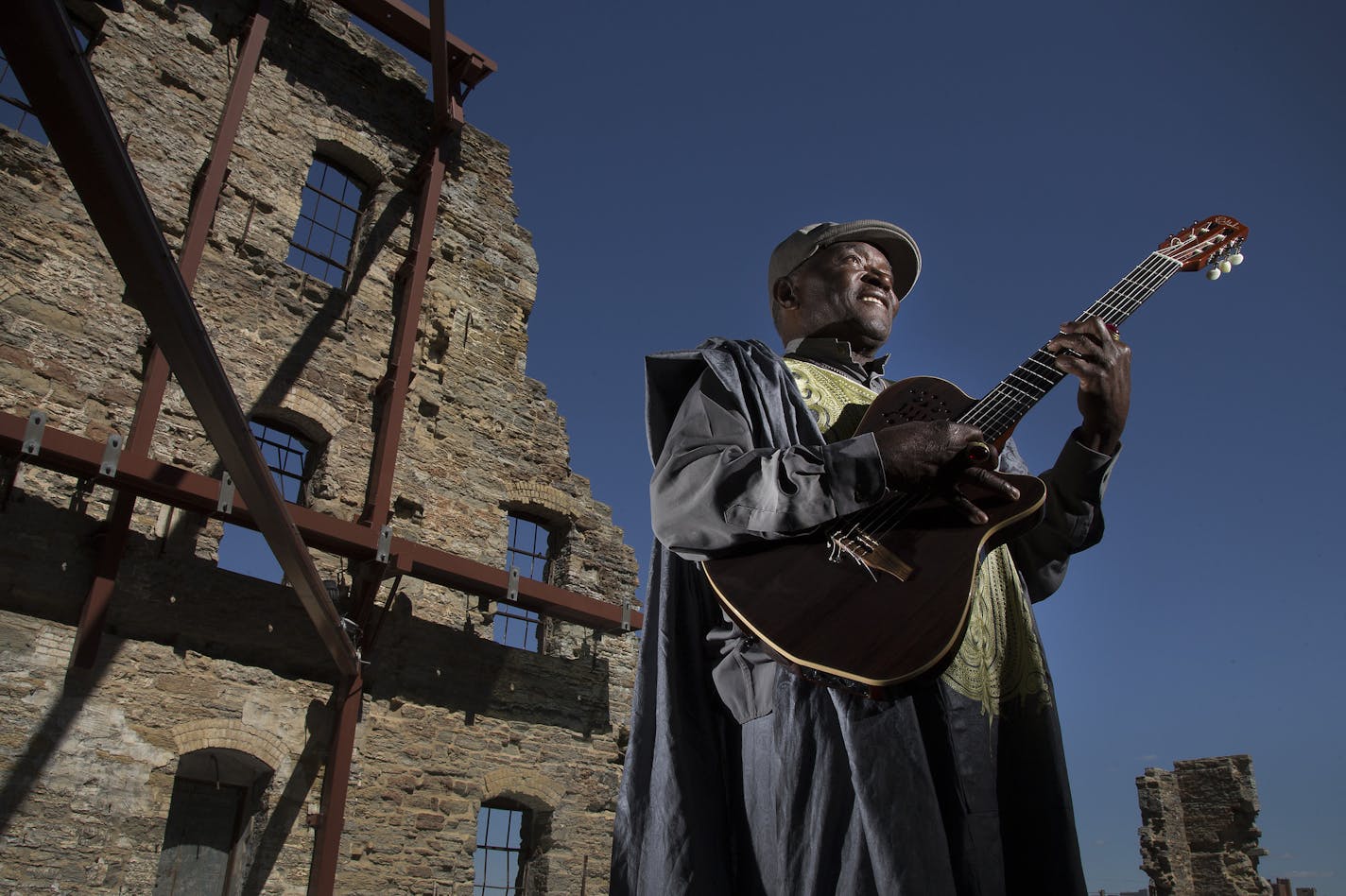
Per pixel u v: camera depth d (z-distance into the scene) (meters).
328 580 12.55
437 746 12.66
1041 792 1.56
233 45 14.06
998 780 1.59
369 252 14.81
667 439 1.72
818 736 1.43
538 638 14.95
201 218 12.31
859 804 1.33
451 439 14.80
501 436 15.51
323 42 15.33
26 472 10.35
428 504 14.09
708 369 1.75
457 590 13.66
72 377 11.09
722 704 1.70
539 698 13.92
